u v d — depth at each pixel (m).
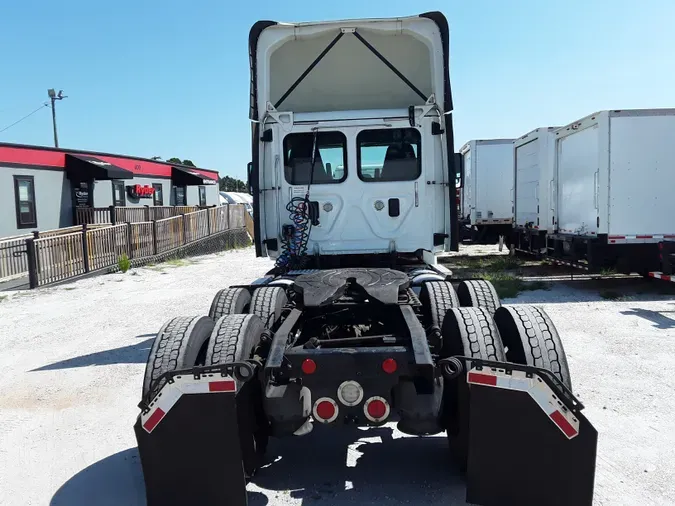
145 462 2.97
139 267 17.06
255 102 6.05
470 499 2.90
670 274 9.55
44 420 4.84
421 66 6.50
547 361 3.18
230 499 2.96
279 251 6.22
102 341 7.74
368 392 3.08
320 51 6.41
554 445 2.76
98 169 19.44
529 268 14.04
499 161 16.88
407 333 3.62
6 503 3.47
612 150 9.89
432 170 6.04
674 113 9.77
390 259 6.09
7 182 17.11
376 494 3.38
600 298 9.55
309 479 3.60
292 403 3.11
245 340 3.34
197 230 21.86
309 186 6.07
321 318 4.20
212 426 2.91
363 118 6.00
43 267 13.39
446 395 3.37
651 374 5.44
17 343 7.86
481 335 3.23
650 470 3.58
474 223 17.00
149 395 2.94
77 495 3.54
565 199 11.64
